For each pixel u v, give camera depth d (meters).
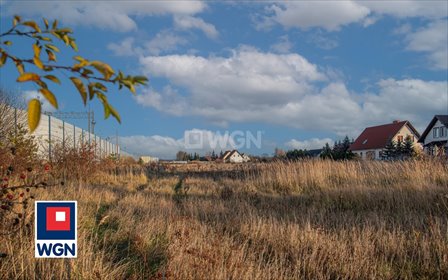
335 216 8.88
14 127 13.62
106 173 19.78
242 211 9.42
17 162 8.88
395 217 8.52
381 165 14.44
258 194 12.66
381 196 10.07
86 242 5.98
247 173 18.67
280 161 17.78
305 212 9.57
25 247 5.35
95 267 5.00
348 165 14.84
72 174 16.55
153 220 7.87
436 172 12.48
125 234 6.92
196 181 18.41
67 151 17.42
